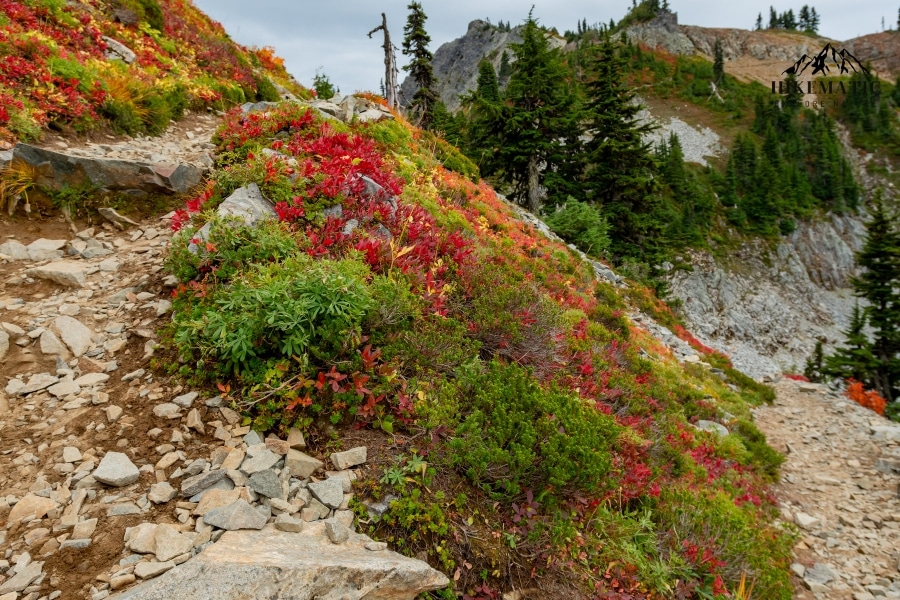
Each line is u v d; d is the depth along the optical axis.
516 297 7.25
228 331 4.45
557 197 28.36
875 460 9.84
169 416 4.22
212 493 3.52
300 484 3.74
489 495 4.24
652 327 15.77
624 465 5.73
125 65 12.25
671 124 113.50
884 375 25.28
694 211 74.81
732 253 72.50
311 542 3.25
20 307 5.50
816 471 9.58
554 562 4.11
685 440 8.34
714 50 167.62
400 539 3.57
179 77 13.79
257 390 4.30
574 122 29.17
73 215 7.24
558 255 14.80
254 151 8.81
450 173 15.23
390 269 5.87
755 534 6.50
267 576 2.74
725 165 97.62
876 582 6.45
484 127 29.33
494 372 5.26
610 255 25.94
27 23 11.36
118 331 5.30
